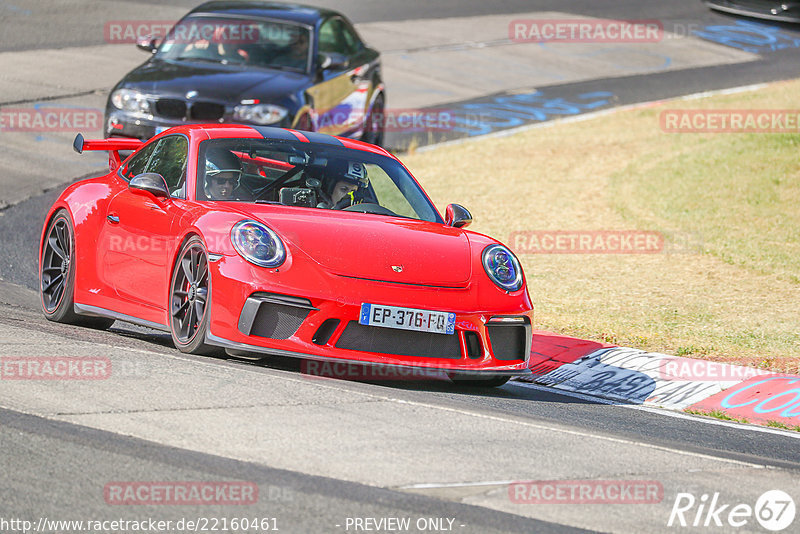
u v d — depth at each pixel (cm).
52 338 2239
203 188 2453
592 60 8400
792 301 3500
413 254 2303
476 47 8544
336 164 2639
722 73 8044
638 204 4916
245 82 4412
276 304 2134
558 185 5250
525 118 6675
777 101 6750
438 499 1456
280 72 4631
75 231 2673
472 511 1421
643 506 1513
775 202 4831
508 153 5847
